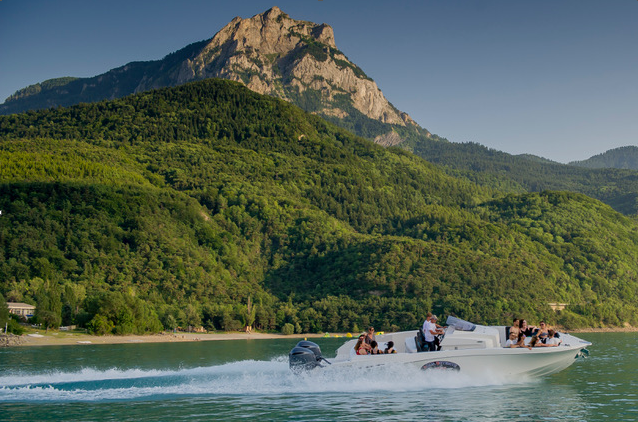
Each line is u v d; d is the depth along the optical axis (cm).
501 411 1798
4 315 8219
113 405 1903
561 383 2670
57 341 8206
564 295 14400
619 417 1812
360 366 2088
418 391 2072
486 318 11850
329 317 12056
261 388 2119
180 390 2106
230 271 15375
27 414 1795
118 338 9050
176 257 14125
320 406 1855
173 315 11488
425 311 11944
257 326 12375
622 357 4531
